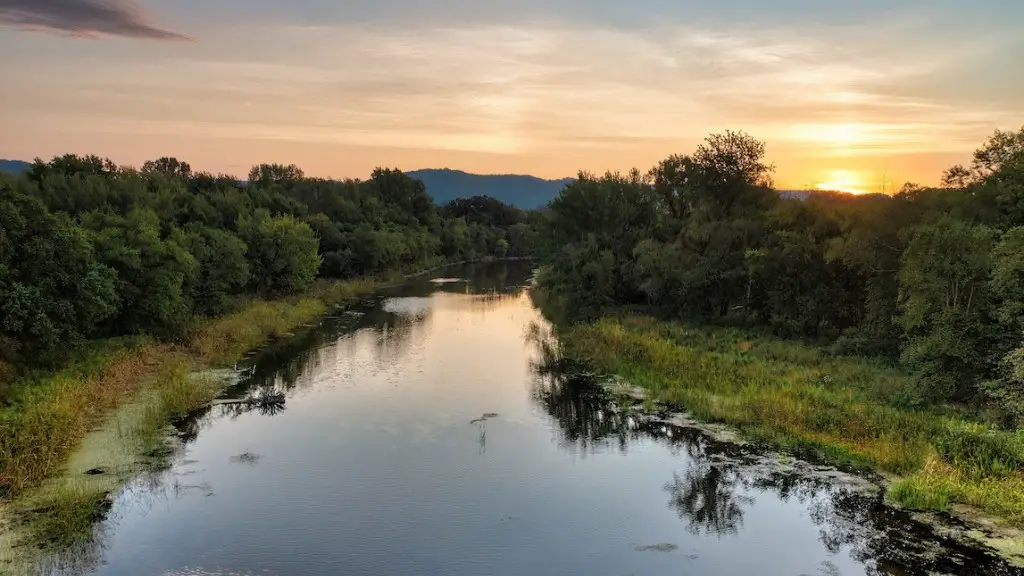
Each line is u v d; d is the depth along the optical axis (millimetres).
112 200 56188
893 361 32719
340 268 79562
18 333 25344
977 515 17156
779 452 22125
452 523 17375
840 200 45125
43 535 15977
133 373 29078
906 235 33406
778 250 43312
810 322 42188
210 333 37875
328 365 35688
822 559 15586
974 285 25156
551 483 20000
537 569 15234
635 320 45625
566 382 32125
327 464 21188
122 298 33156
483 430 24797
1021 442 19719
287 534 16594
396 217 119438
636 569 15250
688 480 20156
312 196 103812
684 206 58625
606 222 57844
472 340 44312
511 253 168125
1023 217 28250
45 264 26703
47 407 22078
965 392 24875
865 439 21922
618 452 22531
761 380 28953
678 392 28281
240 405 27281
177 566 14992
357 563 15344
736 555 15867
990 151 31094
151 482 19438
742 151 55250
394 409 27406
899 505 17969
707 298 48375
